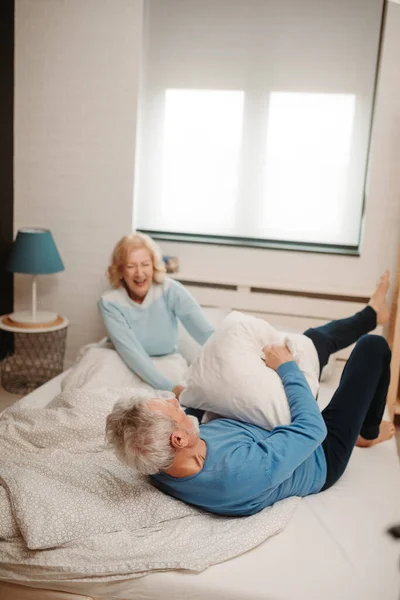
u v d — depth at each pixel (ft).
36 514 4.69
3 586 4.82
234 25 10.54
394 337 9.50
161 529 4.91
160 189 11.45
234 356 5.97
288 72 10.50
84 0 10.43
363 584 4.47
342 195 10.72
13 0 10.63
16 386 11.01
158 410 4.83
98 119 10.84
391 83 9.70
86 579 4.60
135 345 8.53
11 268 10.22
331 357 8.92
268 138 10.81
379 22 9.97
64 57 10.72
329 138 10.57
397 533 5.11
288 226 11.05
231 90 10.78
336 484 5.93
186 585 4.48
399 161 9.94
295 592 4.37
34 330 10.16
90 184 11.11
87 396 6.18
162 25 10.78
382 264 10.39
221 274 11.09
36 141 11.14
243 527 4.95
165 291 8.88
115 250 8.80
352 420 5.94
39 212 11.41
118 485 5.18
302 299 10.54
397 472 6.28
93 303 11.56
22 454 5.70
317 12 10.18
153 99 11.10
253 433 5.52
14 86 10.99
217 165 11.14
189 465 4.89
